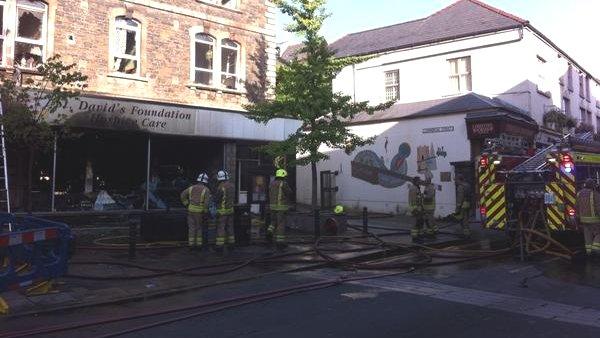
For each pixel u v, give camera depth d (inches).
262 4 784.9
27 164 598.9
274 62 797.2
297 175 1129.4
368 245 512.1
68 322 257.9
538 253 490.3
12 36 566.9
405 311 281.0
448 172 894.4
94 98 598.5
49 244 304.2
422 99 1031.0
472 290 336.8
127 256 438.3
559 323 259.1
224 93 734.5
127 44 650.2
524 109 930.1
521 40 936.3
